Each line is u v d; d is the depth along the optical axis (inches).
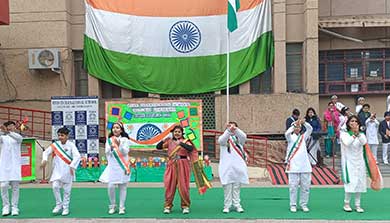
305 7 579.8
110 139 335.9
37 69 585.0
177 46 572.4
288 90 598.9
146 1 573.6
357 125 326.6
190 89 574.9
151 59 574.9
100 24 577.0
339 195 394.3
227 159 337.1
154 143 485.7
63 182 338.3
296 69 600.4
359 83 663.1
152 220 316.8
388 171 493.7
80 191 430.0
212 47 571.5
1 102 593.0
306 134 342.3
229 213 334.0
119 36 574.2
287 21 595.2
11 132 340.8
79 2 605.0
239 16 569.3
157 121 486.3
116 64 576.4
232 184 339.3
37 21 588.4
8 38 591.8
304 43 586.2
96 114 488.7
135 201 382.6
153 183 470.0
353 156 327.0
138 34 573.0
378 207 348.8
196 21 570.6
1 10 482.9
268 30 581.3
